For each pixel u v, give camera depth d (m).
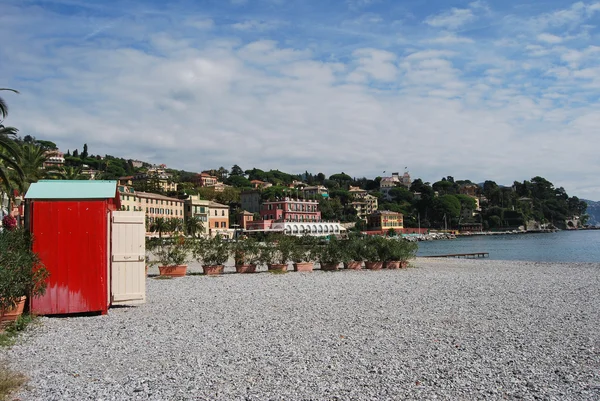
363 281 22.39
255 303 15.35
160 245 30.92
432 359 8.64
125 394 6.80
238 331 11.01
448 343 9.87
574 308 14.59
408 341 10.02
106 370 7.93
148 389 7.00
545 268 33.81
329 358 8.67
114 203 15.12
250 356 8.81
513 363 8.40
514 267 35.06
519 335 10.64
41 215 12.45
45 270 12.11
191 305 14.85
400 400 6.63
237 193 193.50
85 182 13.31
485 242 140.38
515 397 6.79
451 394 6.88
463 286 20.58
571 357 8.81
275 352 9.09
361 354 8.97
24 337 10.13
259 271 28.16
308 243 30.84
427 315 13.18
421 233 190.12
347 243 30.75
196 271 28.80
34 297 12.28
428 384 7.29
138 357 8.73
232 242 28.08
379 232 168.00
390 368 8.06
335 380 7.44
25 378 7.39
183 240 27.17
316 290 18.86
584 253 74.38
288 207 137.50
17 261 10.65
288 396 6.74
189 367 8.11
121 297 14.26
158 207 116.75
